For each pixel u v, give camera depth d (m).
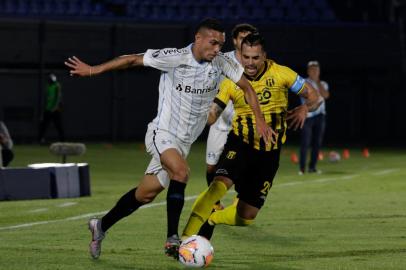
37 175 37.41
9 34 73.44
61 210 33.34
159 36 76.94
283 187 42.44
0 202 36.16
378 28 81.44
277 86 22.61
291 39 79.00
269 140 21.03
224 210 23.30
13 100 74.69
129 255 22.69
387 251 23.50
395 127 83.25
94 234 21.73
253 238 26.00
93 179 48.31
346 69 80.81
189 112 21.06
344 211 32.78
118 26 75.81
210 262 20.31
